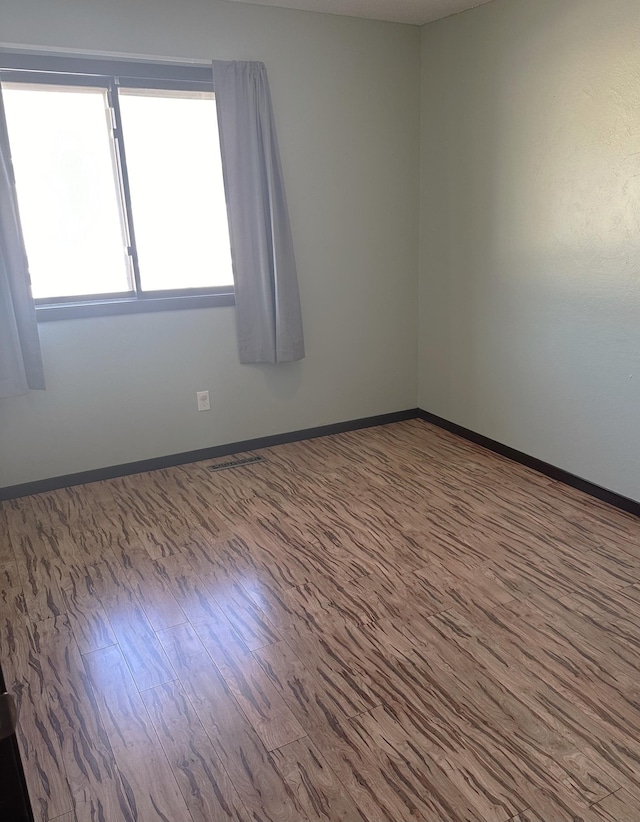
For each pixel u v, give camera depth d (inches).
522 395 141.8
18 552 112.3
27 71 120.9
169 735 72.8
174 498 131.6
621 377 117.7
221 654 85.7
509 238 137.7
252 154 137.3
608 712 74.3
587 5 112.0
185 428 147.8
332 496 131.1
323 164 149.3
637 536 112.4
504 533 114.7
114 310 134.0
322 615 93.2
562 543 110.7
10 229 118.3
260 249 142.6
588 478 128.7
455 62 144.3
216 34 132.0
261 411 156.0
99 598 98.7
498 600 95.4
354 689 78.8
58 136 127.1
